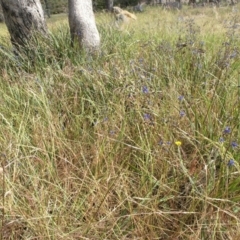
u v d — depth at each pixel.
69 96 2.73
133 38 4.64
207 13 8.73
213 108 2.25
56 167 1.93
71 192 1.84
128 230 1.71
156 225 1.73
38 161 2.03
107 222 1.70
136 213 1.68
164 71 2.89
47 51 3.72
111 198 1.83
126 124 2.24
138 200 1.81
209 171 1.82
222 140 1.85
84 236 1.62
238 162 1.90
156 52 3.37
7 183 1.75
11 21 3.97
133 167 2.01
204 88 2.61
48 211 1.74
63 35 4.26
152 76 2.75
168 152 1.97
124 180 1.87
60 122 2.34
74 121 2.41
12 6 3.87
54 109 2.52
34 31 3.99
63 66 3.23
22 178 1.92
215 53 3.31
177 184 1.82
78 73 3.02
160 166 1.94
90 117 2.39
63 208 1.70
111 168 1.92
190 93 2.45
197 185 1.83
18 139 2.08
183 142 2.12
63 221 1.66
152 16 9.35
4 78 3.13
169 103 2.31
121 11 11.98
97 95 2.60
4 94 2.69
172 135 2.07
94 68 2.97
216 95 2.31
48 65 3.27
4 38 4.85
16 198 1.71
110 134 2.16
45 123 2.35
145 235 1.63
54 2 28.50
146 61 3.16
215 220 1.62
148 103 2.34
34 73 3.11
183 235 1.66
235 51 3.16
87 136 2.26
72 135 2.33
